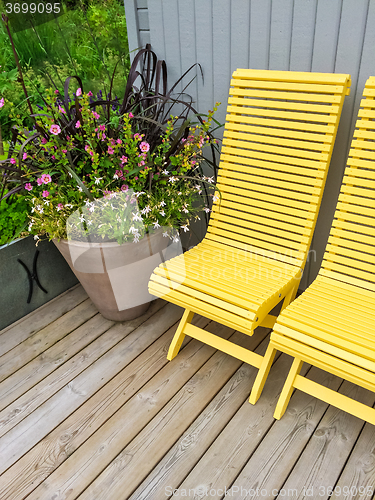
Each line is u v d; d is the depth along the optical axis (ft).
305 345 4.22
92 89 9.20
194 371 5.84
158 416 5.20
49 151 5.11
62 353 6.31
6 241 6.64
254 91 5.67
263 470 4.50
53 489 4.47
